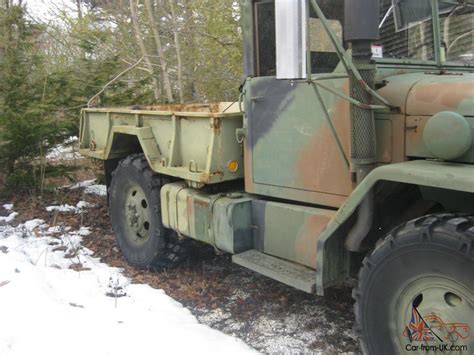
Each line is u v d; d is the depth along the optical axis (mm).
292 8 2650
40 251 5273
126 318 3807
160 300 4211
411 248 2631
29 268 4551
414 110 2959
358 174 3062
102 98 7887
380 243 2820
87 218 6535
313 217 3449
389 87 3100
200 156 4230
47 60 8438
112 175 5406
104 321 3723
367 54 2916
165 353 3287
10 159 7176
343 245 3227
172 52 10688
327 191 3412
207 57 10492
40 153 7227
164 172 4562
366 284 2861
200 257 5223
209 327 3795
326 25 2840
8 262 4656
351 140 3053
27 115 6730
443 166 2662
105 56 8914
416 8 3521
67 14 10266
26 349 3283
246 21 3809
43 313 3746
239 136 4023
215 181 4059
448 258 2484
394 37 3406
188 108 6082
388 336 2785
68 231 6062
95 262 5172
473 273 2404
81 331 3527
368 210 2941
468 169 2562
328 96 3309
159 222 4789
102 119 5598
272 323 3908
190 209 4320
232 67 10273
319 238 3127
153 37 10344
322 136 3389
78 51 9812
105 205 7062
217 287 4582
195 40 10531
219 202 4023
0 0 7578
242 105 4027
